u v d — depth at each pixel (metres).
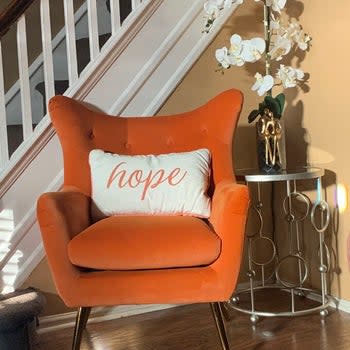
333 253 2.75
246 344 2.32
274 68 3.04
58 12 3.62
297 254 2.82
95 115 2.52
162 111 2.84
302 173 2.51
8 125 3.20
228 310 2.76
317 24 2.74
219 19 2.89
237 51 2.62
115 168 2.30
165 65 2.83
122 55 2.75
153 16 2.80
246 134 3.01
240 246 1.93
